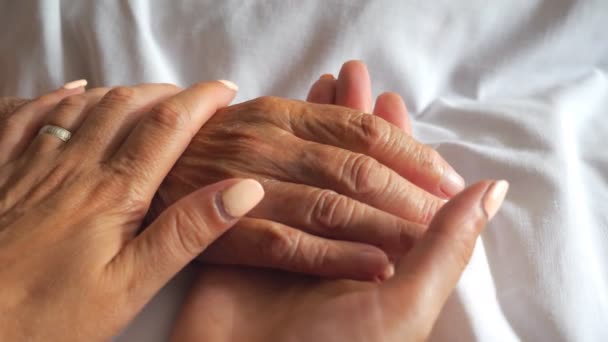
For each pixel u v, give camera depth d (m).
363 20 0.53
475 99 0.56
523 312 0.42
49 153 0.43
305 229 0.42
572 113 0.52
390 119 0.49
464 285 0.41
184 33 0.53
